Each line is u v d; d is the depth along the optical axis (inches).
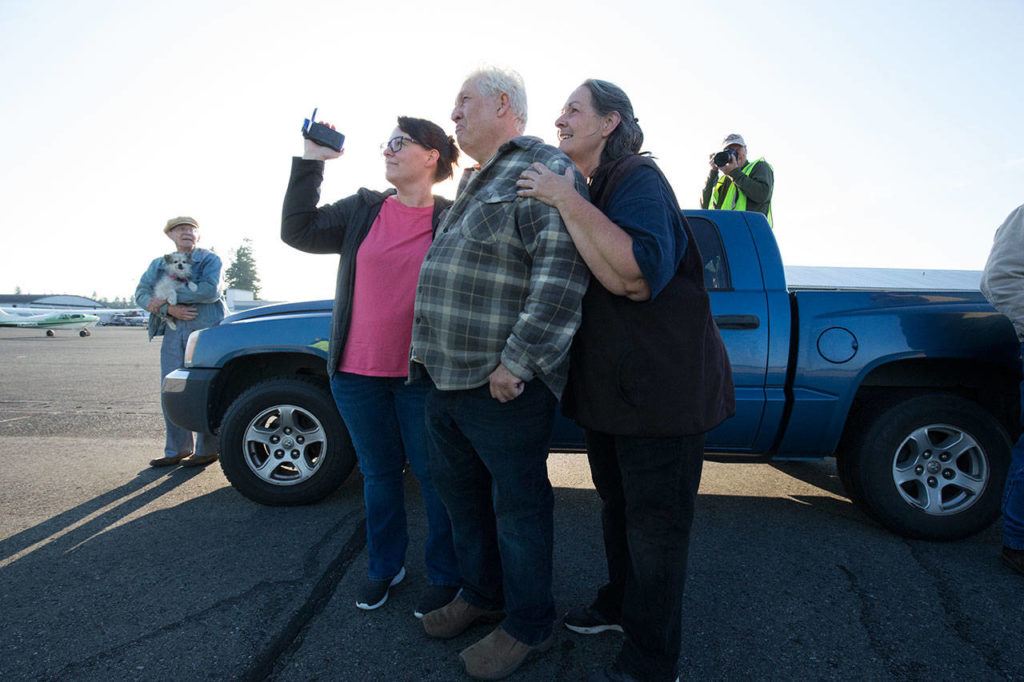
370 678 68.2
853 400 111.6
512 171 61.1
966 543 108.1
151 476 148.9
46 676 67.8
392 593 88.4
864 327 109.3
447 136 83.3
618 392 57.0
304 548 103.1
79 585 89.8
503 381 58.8
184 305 154.9
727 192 180.9
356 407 81.5
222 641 75.1
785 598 87.1
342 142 81.5
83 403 281.9
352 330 81.1
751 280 112.9
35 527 113.5
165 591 88.0
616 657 68.2
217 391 129.8
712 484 145.1
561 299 56.4
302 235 82.0
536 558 66.7
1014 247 96.2
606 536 75.1
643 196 55.7
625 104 64.8
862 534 112.0
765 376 109.8
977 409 106.7
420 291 65.1
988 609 83.8
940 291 115.3
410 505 127.7
